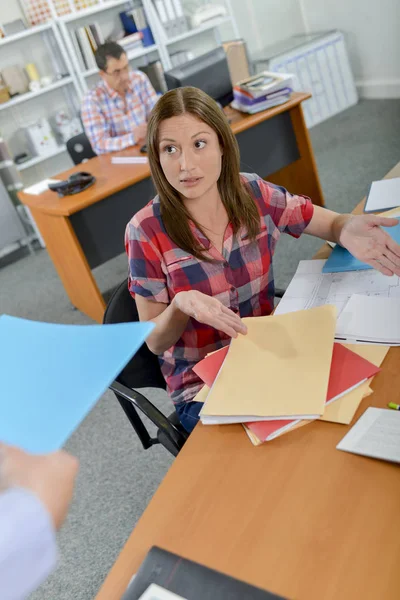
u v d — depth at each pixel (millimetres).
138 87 3535
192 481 927
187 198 1323
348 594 695
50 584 1794
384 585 692
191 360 1434
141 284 1357
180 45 5398
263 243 1430
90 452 2316
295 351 1091
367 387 996
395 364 1037
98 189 2816
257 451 944
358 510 795
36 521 370
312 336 1113
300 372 1039
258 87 3254
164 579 772
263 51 5512
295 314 1186
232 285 1407
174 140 1225
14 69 4574
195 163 1235
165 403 2414
